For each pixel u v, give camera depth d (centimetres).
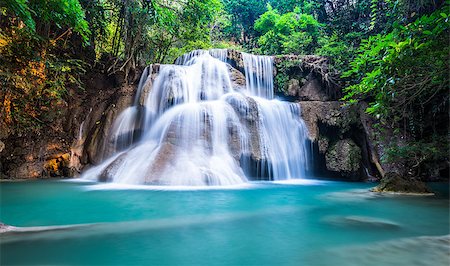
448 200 741
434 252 347
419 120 1280
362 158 1347
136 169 980
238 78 1455
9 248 347
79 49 1555
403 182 896
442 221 520
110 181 1005
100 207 607
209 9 1881
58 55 1392
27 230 425
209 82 1384
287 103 1364
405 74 609
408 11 1161
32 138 1234
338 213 582
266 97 1578
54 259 315
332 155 1317
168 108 1270
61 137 1283
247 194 809
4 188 874
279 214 564
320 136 1361
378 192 890
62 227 444
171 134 1061
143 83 1380
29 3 883
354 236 420
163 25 1758
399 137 1276
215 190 855
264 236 415
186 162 974
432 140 1196
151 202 664
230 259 325
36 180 1087
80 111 1371
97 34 1700
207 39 2284
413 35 579
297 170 1285
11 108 1155
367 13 1855
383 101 675
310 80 1598
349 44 1784
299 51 1986
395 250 354
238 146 1095
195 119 1105
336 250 356
